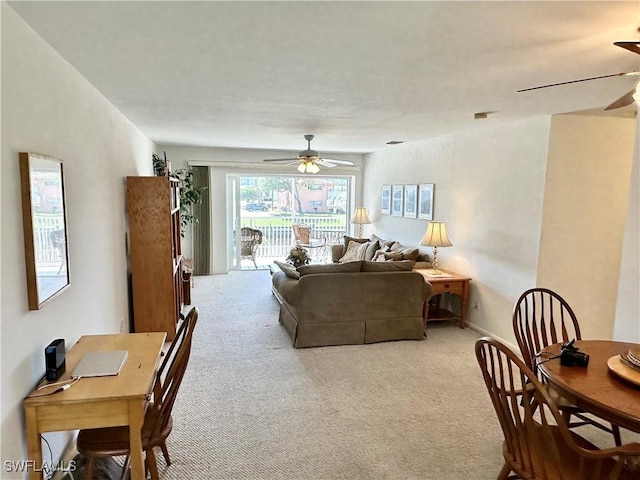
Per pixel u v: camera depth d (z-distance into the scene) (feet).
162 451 7.30
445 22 5.63
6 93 5.27
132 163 14.35
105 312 10.05
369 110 11.84
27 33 5.88
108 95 10.08
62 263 6.96
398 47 6.65
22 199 5.65
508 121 13.10
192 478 7.07
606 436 8.59
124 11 5.41
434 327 15.43
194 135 17.83
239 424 8.74
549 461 5.70
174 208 14.30
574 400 5.53
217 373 11.17
